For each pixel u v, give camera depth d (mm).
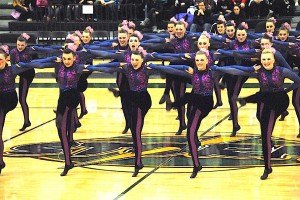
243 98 15305
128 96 15805
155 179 15477
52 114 24422
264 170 15570
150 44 19859
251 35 21172
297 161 16922
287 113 22359
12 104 16188
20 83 21469
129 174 15969
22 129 21672
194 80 15672
